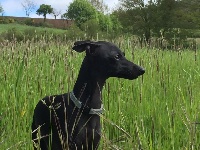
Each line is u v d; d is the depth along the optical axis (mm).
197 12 11523
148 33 11531
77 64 1916
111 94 1482
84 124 927
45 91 1473
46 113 991
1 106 1427
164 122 1291
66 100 965
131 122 1274
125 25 12016
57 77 1561
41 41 2297
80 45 970
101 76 957
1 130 1146
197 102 1373
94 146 947
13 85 1463
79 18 19469
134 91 1559
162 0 11719
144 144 1032
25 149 1112
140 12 11859
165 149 1108
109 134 1250
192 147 849
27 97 1396
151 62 1700
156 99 1453
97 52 955
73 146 924
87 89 947
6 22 18641
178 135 1182
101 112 957
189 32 10914
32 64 1877
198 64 2242
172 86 1609
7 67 1699
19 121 1258
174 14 11375
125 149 1024
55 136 959
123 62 959
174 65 2094
